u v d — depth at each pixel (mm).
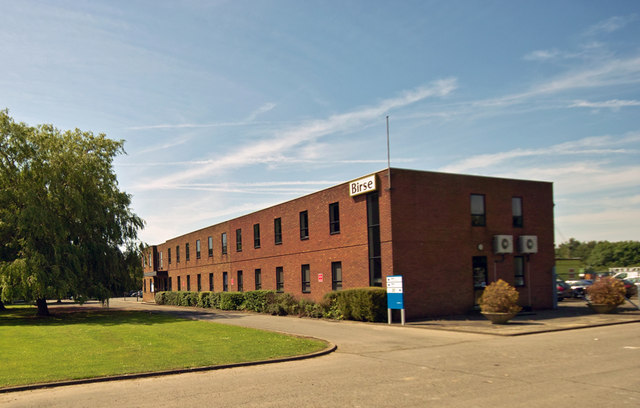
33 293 26312
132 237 33969
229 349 13875
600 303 23078
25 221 26844
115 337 17469
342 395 8281
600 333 16344
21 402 8289
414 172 23438
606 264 90625
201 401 8094
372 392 8461
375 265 23828
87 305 48625
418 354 12812
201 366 11258
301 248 30562
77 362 11961
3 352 13938
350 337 16703
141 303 55219
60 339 17141
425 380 9383
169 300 49219
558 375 9547
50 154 29953
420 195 23453
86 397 8578
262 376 10234
